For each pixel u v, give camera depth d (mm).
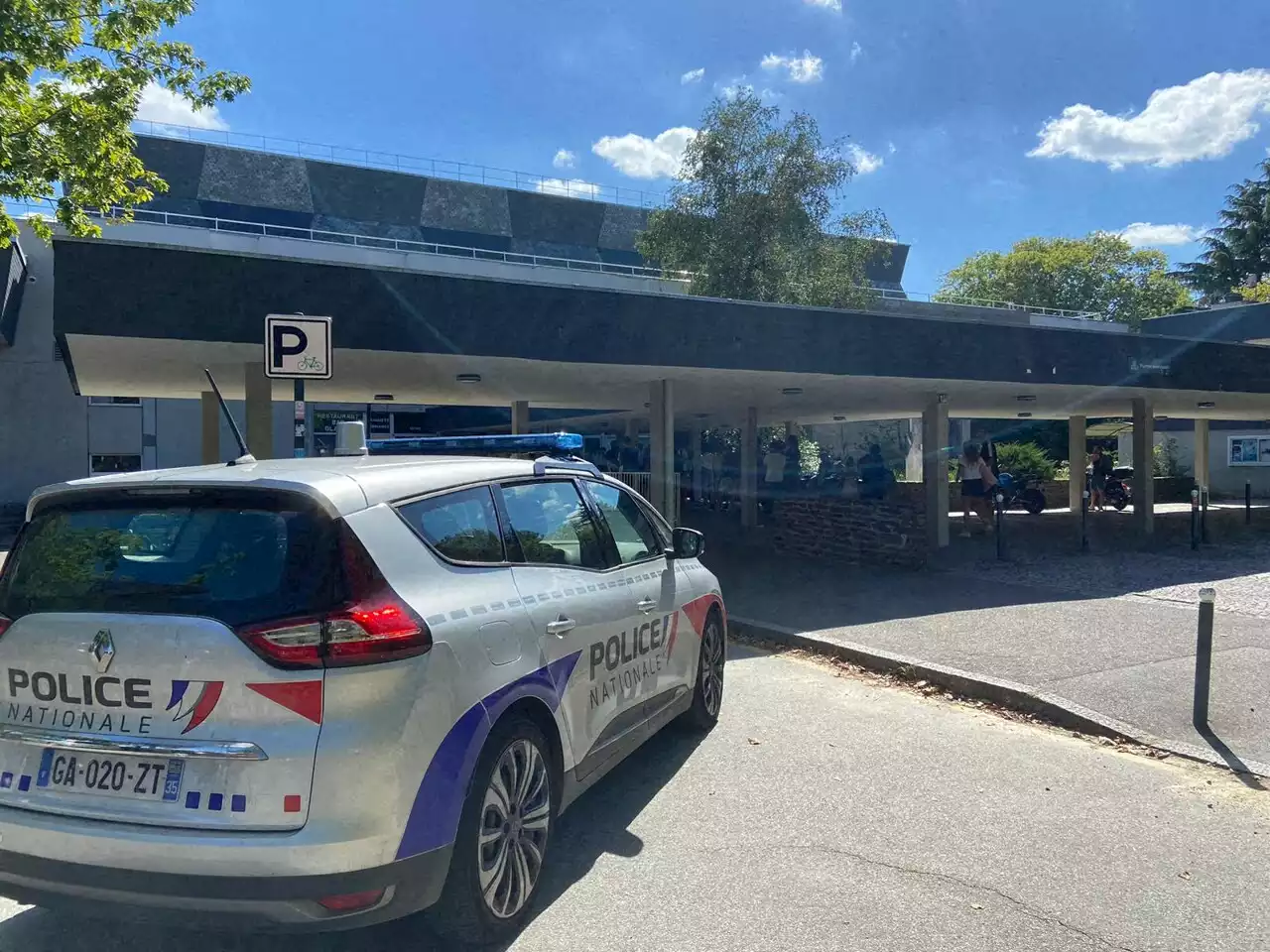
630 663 4562
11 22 8133
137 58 9391
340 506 3000
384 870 2824
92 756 2896
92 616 2928
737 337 11672
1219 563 13359
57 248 8523
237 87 9945
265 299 9141
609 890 3797
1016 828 4465
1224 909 3652
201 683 2805
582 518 4523
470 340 10047
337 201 38000
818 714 6496
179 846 2736
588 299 10703
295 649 2777
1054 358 14242
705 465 23266
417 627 2992
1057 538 16922
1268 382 17000
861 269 30938
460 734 3098
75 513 3215
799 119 29453
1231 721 6031
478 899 3215
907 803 4781
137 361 10969
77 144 8883
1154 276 54656
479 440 6918
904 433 37312
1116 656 7664
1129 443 34375
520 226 41969
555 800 3754
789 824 4500
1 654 3057
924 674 7348
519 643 3502
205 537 3010
